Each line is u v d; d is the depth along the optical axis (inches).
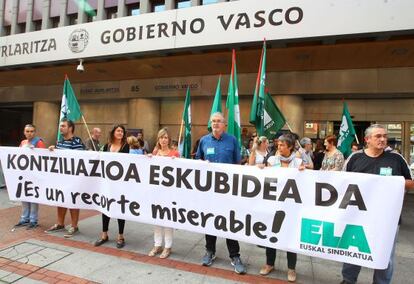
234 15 321.7
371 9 279.7
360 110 440.5
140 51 363.3
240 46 331.6
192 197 160.1
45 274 146.8
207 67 430.0
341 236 132.1
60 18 505.7
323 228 135.3
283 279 149.1
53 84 580.4
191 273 151.7
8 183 204.8
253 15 314.5
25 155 201.3
